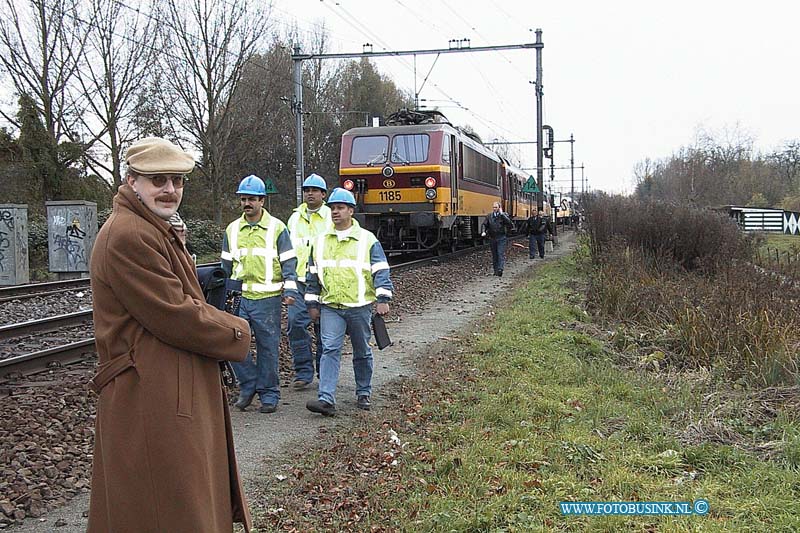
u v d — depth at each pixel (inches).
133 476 125.3
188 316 127.7
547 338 413.4
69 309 586.6
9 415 275.6
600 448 237.9
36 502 200.2
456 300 609.3
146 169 130.3
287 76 1676.9
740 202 2090.3
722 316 399.5
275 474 222.7
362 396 292.4
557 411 278.5
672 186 2117.4
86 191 1224.2
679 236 691.4
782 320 390.3
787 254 626.2
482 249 1207.6
